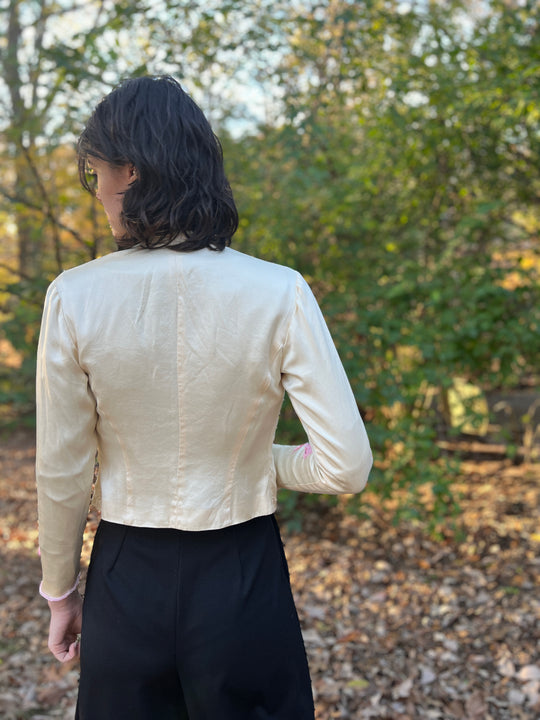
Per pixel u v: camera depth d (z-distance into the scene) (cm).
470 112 350
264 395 97
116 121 93
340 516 428
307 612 301
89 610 102
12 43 465
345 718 221
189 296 94
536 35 363
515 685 236
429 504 427
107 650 99
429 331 374
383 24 356
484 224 379
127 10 323
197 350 93
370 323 375
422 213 416
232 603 99
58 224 344
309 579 339
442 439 471
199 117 96
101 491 101
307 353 96
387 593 319
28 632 286
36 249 475
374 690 237
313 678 246
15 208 406
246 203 385
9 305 463
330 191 381
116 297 93
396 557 363
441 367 390
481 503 432
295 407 99
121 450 98
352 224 409
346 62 350
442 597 310
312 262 409
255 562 102
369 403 387
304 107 341
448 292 369
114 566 101
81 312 93
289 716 104
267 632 101
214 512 98
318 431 97
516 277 416
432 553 366
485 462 513
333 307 381
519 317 382
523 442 518
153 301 93
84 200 421
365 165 392
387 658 259
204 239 96
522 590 309
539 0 363
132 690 100
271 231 376
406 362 404
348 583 332
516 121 344
